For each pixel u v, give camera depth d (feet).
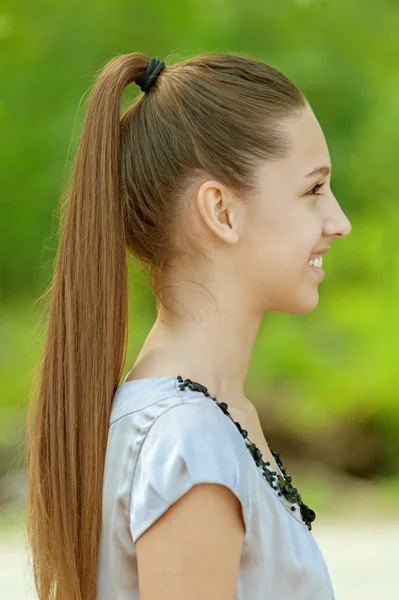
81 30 41.27
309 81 43.39
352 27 44.57
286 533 7.77
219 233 8.14
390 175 45.09
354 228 46.65
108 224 8.39
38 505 8.38
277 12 43.09
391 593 25.64
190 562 6.95
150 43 41.78
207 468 7.06
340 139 44.93
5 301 46.32
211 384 8.27
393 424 48.78
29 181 41.57
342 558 30.17
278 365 48.47
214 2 42.98
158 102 8.55
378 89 45.24
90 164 8.51
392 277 47.55
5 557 28.81
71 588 8.05
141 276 9.27
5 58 41.34
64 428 8.30
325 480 46.88
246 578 7.60
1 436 43.06
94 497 7.95
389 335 47.75
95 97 8.63
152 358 8.33
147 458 7.38
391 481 46.98
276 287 8.39
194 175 8.26
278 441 50.29
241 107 8.28
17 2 40.68
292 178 8.29
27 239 42.98
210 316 8.34
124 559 7.67
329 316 48.62
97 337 8.29
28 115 41.24
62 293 8.54
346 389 48.34
